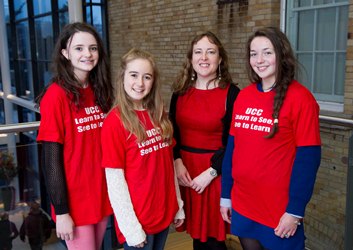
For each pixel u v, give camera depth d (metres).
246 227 1.49
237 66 5.05
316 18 4.17
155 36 6.88
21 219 2.86
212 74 1.77
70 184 1.47
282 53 1.36
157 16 6.72
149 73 1.47
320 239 2.17
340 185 2.18
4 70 12.01
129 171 1.46
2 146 2.58
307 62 4.36
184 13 6.03
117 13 7.97
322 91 4.23
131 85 1.44
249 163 1.43
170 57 6.57
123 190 1.44
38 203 2.78
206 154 1.78
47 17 9.39
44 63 10.04
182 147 1.84
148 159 1.48
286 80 1.36
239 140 1.48
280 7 4.46
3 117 12.52
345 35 3.88
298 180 1.32
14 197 2.81
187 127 1.80
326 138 2.29
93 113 1.52
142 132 1.46
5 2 11.45
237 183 1.52
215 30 5.39
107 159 1.42
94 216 1.53
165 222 1.55
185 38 6.09
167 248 2.47
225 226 1.81
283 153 1.37
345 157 2.16
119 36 8.05
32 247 2.88
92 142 1.51
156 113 1.53
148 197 1.48
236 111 1.52
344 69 3.94
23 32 10.97
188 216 1.88
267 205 1.41
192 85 1.82
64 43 1.46
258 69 1.41
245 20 4.84
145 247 1.52
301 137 1.32
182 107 1.81
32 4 10.09
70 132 1.45
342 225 2.07
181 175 1.80
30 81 11.02
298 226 1.41
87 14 8.25
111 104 1.59
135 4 7.32
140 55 1.47
